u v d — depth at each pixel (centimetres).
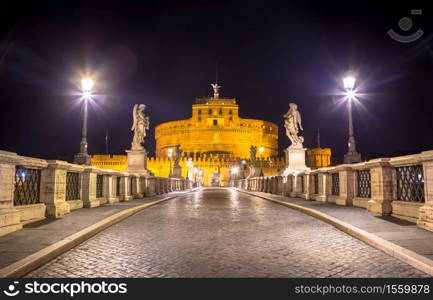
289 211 1510
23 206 981
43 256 612
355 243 764
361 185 1453
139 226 1058
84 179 1514
